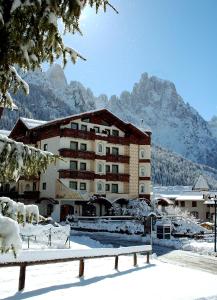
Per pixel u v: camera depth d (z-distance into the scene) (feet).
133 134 184.96
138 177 183.11
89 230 129.59
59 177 156.76
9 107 18.89
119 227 128.57
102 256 46.11
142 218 142.20
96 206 169.17
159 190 340.39
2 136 19.27
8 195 155.84
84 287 37.63
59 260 38.75
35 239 77.97
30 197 163.53
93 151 167.02
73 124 166.81
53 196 159.33
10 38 16.21
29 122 180.34
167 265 58.08
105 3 17.42
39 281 39.22
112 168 176.76
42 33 16.48
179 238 111.86
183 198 269.03
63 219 158.30
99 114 175.11
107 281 41.63
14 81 17.99
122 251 50.88
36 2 15.62
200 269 60.95
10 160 18.99
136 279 44.14
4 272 44.34
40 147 170.81
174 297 35.76
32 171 20.02
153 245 96.32
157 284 41.98
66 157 157.79
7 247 17.01
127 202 174.91
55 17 15.89
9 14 15.93
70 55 18.31
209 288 41.70
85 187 163.53
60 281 39.78
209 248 88.48
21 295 32.63
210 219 260.01
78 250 41.83
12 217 18.66
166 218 151.74
